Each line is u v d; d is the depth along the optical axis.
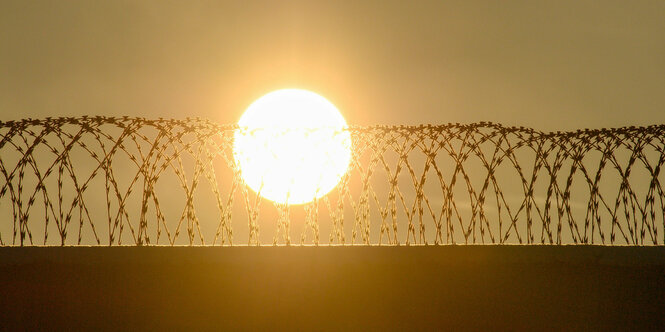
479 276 38.59
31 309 37.84
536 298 38.69
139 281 38.03
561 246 39.09
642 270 39.06
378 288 38.28
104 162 40.72
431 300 38.34
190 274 38.16
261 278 38.25
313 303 38.09
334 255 38.50
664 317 38.78
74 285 38.00
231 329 37.84
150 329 37.75
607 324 38.69
